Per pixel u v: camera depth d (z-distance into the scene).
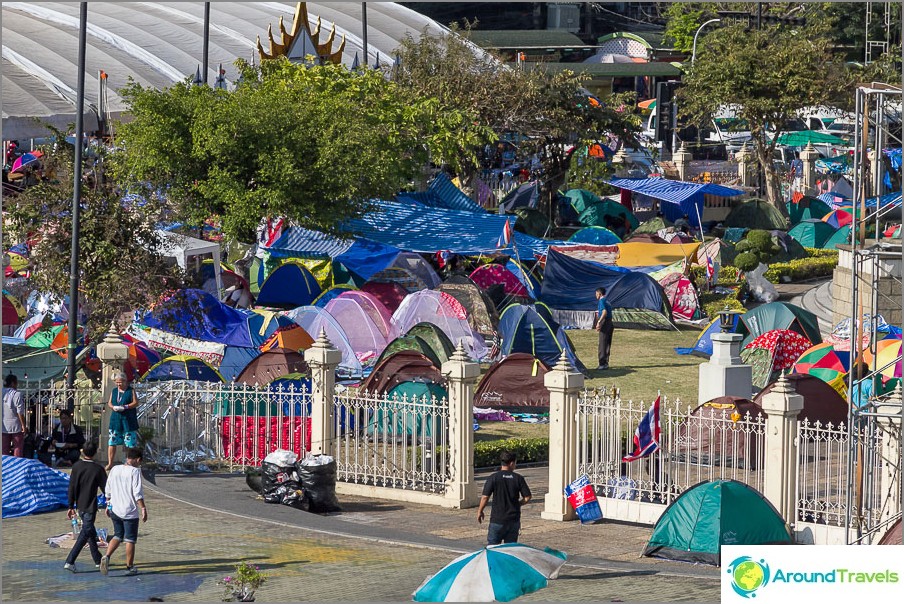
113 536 59.97
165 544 62.19
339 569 57.53
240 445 83.62
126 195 118.31
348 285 137.75
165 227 123.69
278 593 52.94
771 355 113.75
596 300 146.38
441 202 181.00
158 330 109.69
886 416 61.62
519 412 103.75
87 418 84.00
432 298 125.12
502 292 142.88
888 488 62.03
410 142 166.50
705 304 158.00
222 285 135.62
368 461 81.12
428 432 87.00
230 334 111.69
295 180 136.12
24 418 79.75
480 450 86.94
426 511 73.81
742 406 79.94
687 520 60.81
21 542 62.31
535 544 64.88
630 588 54.59
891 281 108.50
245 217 135.00
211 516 68.88
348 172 139.50
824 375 101.69
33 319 110.25
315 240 147.88
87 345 101.44
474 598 47.38
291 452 74.06
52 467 78.75
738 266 169.00
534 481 82.50
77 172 87.69
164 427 84.44
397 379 91.69
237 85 155.62
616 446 72.56
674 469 73.75
